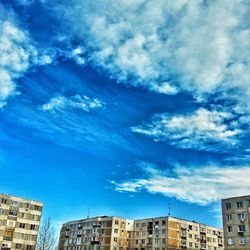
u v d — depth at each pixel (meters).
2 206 95.44
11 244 93.69
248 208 82.00
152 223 118.44
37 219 100.69
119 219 123.81
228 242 82.62
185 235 116.06
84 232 130.00
